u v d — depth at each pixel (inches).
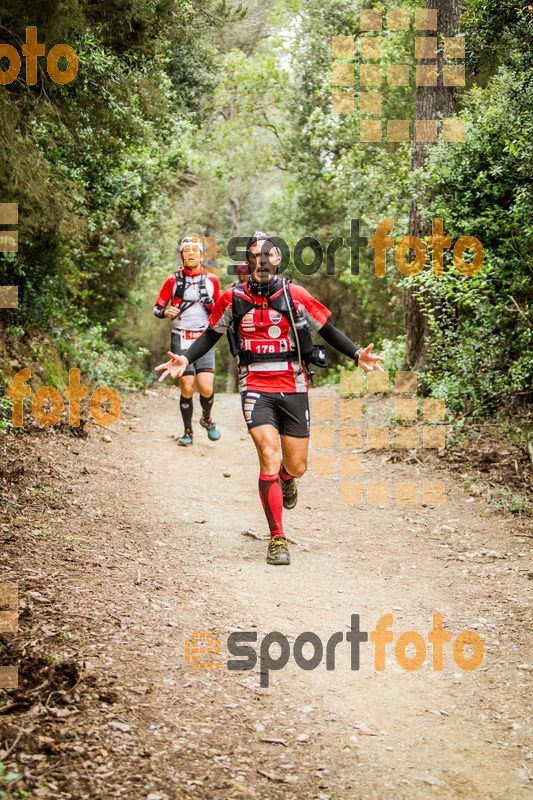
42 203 540.7
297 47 1472.7
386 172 1075.3
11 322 672.4
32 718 205.0
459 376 646.5
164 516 429.7
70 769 187.2
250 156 1802.4
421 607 320.5
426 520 444.1
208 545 390.0
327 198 1533.0
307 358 366.3
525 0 524.1
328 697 245.3
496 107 651.5
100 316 1159.6
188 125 1032.8
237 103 1678.2
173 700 226.8
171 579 326.3
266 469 366.6
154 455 590.6
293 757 209.3
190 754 201.8
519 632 294.0
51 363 699.4
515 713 240.5
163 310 588.1
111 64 583.5
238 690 241.0
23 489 415.8
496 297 630.5
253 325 359.6
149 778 188.2
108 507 423.5
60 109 577.9
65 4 500.4
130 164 848.3
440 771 210.5
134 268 1173.1
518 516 437.7
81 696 219.1
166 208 1207.6
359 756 214.4
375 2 1170.0
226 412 845.2
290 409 367.9
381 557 384.5
